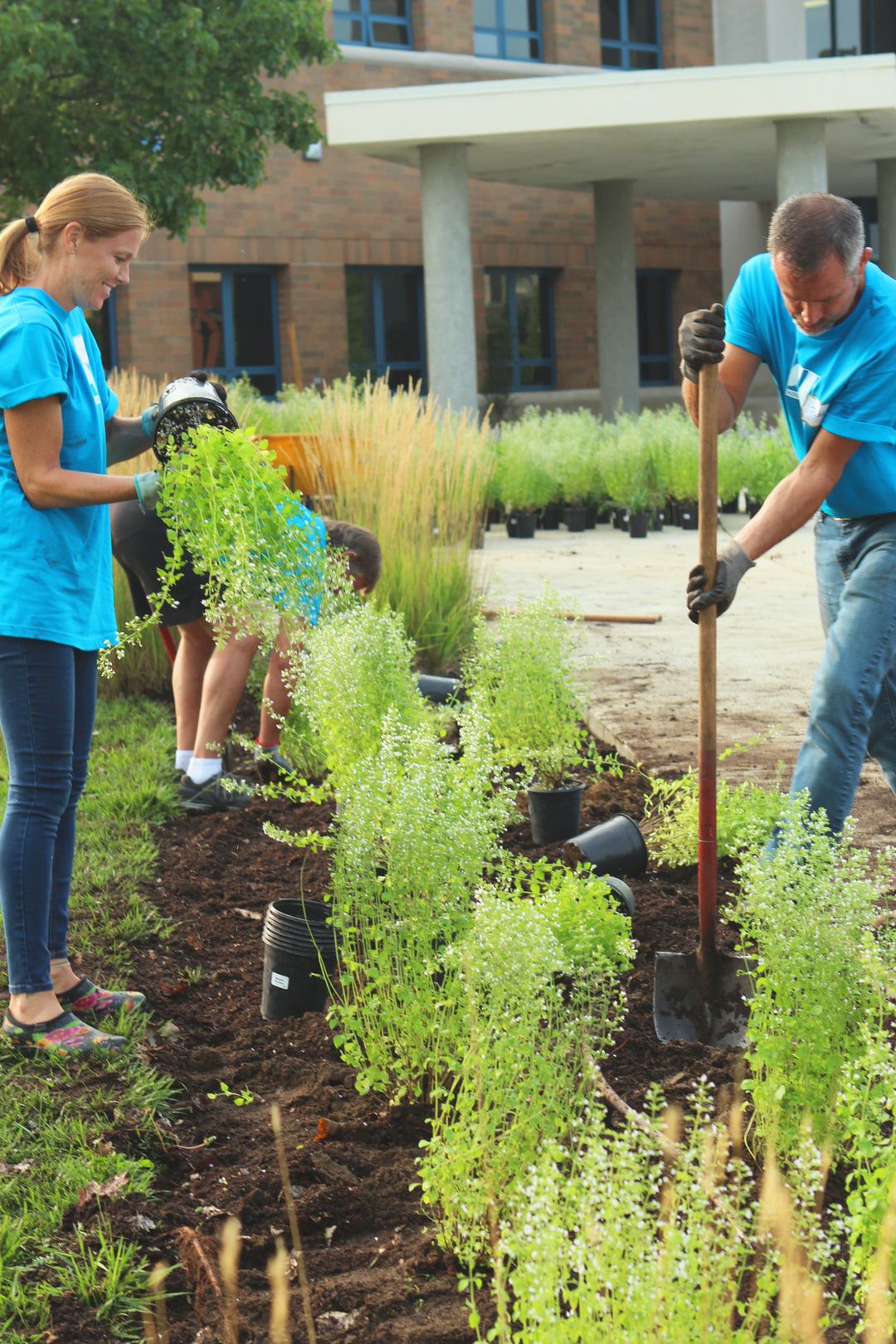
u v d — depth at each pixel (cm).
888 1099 229
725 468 1441
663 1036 325
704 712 335
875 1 2325
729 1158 264
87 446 331
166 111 1370
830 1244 207
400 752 347
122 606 713
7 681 320
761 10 2391
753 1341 191
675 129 1656
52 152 1343
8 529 317
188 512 378
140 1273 243
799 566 1123
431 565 745
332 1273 247
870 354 347
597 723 619
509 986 261
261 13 1348
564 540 1361
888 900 384
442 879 305
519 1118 245
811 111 1605
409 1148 284
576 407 2366
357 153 1931
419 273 2211
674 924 393
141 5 1270
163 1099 303
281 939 342
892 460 364
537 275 2359
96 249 320
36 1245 250
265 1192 268
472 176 2023
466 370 1709
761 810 434
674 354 2531
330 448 807
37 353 309
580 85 1611
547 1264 192
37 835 323
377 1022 312
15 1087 308
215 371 2027
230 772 561
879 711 378
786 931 271
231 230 1983
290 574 404
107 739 617
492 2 2228
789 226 332
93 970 372
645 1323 183
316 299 2072
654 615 874
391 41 2138
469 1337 228
